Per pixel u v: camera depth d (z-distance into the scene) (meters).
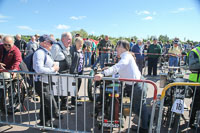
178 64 8.02
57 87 2.91
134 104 2.81
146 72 9.12
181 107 2.68
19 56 3.48
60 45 3.32
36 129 3.09
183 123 3.37
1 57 3.37
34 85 2.79
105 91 2.81
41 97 2.90
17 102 3.81
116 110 2.79
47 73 2.66
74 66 3.77
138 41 7.69
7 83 3.50
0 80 3.27
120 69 2.56
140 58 7.77
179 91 2.78
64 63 3.34
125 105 2.83
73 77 2.69
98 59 8.74
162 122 3.41
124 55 2.70
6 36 3.23
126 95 3.13
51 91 2.82
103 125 2.75
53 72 2.79
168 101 3.42
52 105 3.00
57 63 3.15
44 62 2.75
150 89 5.73
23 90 3.82
